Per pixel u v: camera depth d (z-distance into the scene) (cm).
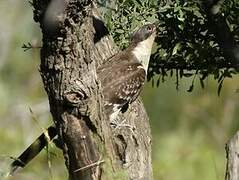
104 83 1201
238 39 1127
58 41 945
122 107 1209
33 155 1155
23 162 1155
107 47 1245
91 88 986
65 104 990
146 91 2155
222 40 1098
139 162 1179
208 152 1822
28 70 2308
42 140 1148
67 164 1036
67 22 931
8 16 2328
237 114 2131
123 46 1290
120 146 1154
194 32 1152
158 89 2147
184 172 1764
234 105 2131
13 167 1159
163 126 2125
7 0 2334
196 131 2097
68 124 1002
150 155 1212
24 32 2312
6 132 1891
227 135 2094
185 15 1146
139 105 1241
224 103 2130
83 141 1009
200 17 1142
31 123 1978
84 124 1004
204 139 2070
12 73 2320
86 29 955
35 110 2094
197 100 2134
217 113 2128
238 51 1093
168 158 1769
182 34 1161
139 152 1185
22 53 2312
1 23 2331
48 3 920
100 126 1013
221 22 1097
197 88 2109
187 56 1185
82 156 1017
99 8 1250
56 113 1005
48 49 959
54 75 975
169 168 1703
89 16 952
